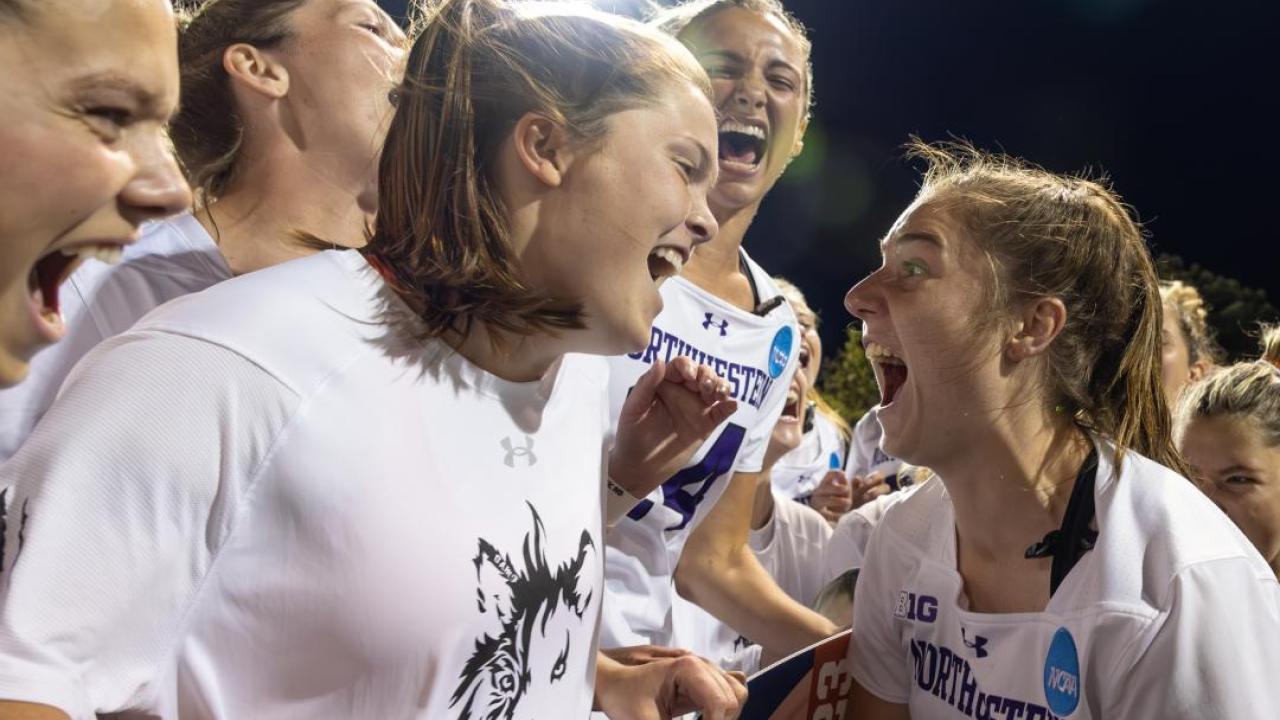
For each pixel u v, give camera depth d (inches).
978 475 49.8
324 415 33.0
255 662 33.3
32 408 44.1
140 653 31.4
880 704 55.7
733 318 76.9
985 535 49.9
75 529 29.5
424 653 33.7
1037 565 48.0
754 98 78.1
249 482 32.0
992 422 48.9
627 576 74.4
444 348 36.5
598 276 37.4
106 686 30.6
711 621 93.6
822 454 145.9
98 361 32.2
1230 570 43.4
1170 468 51.1
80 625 29.3
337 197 56.1
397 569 33.2
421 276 35.8
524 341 37.7
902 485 92.1
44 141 24.2
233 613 32.8
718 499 78.6
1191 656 42.3
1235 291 197.3
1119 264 49.9
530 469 38.2
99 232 26.7
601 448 43.6
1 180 24.0
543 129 36.4
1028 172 53.5
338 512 32.8
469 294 35.9
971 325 48.7
